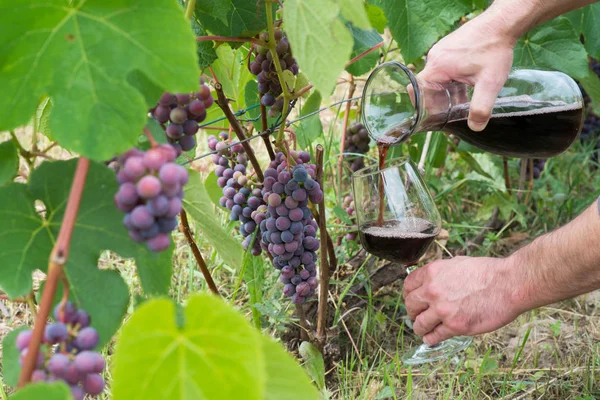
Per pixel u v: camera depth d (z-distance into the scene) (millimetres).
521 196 1436
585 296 1246
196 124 758
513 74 945
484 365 1050
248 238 1008
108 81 565
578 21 1331
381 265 1186
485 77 902
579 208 1440
